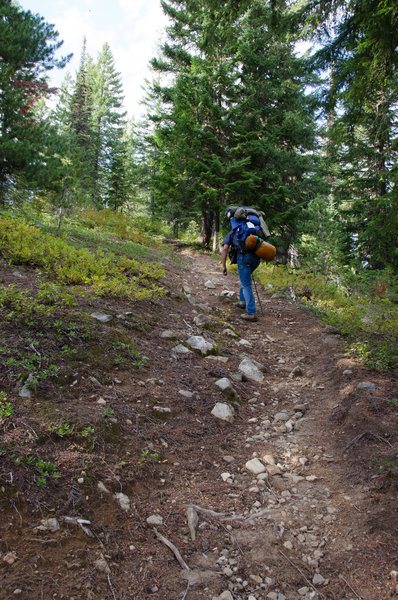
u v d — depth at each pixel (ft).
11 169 27.14
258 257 21.94
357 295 27.25
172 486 7.79
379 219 28.12
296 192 60.18
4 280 14.39
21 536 5.57
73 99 108.27
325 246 37.32
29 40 27.43
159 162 66.08
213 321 19.89
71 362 10.31
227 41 21.58
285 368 15.96
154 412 9.91
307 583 5.80
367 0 17.13
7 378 8.63
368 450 8.91
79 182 34.81
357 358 14.90
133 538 6.27
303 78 27.73
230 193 57.31
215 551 6.37
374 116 29.84
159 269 25.80
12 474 6.33
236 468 8.87
